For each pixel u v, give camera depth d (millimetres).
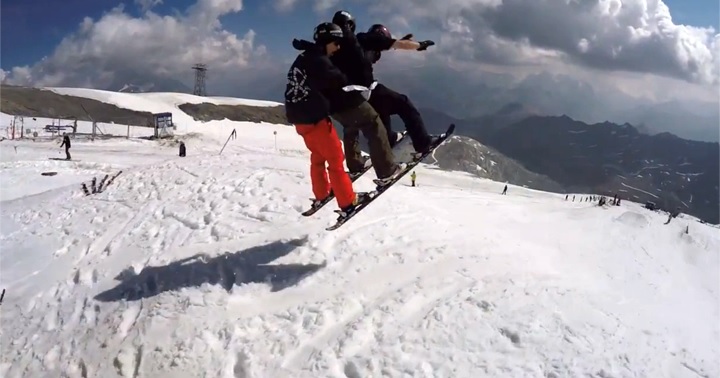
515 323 4836
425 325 4898
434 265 6152
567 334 4727
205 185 9531
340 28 5703
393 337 4824
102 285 6891
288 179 9320
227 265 6574
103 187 11352
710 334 5391
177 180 10188
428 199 10406
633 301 5773
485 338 4688
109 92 97812
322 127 5875
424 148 6309
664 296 6965
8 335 6500
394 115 6398
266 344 5094
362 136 6430
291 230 7320
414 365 4449
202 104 98938
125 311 6070
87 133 55656
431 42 6184
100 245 8391
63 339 6062
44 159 32625
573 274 6711
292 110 5852
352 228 7277
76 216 10039
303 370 4652
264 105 107500
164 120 53062
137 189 10422
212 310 5703
